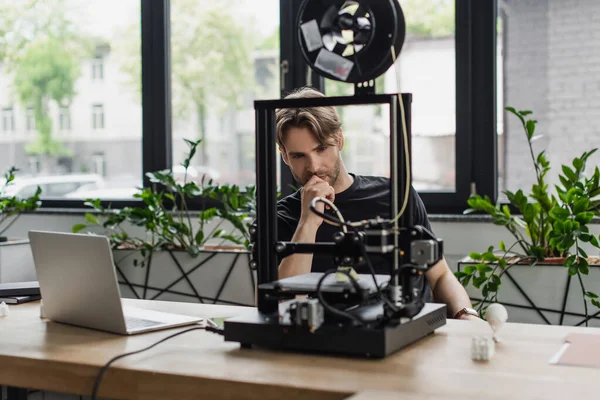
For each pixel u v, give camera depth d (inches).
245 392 44.9
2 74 153.1
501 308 54.5
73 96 148.6
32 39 150.8
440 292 76.0
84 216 140.3
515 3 114.5
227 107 136.4
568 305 94.9
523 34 114.3
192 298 117.8
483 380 44.2
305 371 46.9
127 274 121.8
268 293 55.1
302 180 74.1
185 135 139.9
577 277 94.2
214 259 115.9
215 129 137.6
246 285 114.0
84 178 148.6
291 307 52.1
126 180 145.3
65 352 53.6
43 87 150.8
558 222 94.6
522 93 115.0
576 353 50.0
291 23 129.0
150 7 140.1
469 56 116.3
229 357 51.0
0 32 152.7
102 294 59.0
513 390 42.1
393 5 52.9
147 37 140.5
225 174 137.0
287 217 80.7
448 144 118.9
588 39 110.7
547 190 114.3
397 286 52.2
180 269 118.0
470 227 114.0
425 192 120.2
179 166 140.6
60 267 61.8
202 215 120.6
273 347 53.1
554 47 112.7
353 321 51.1
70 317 63.5
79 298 61.2
